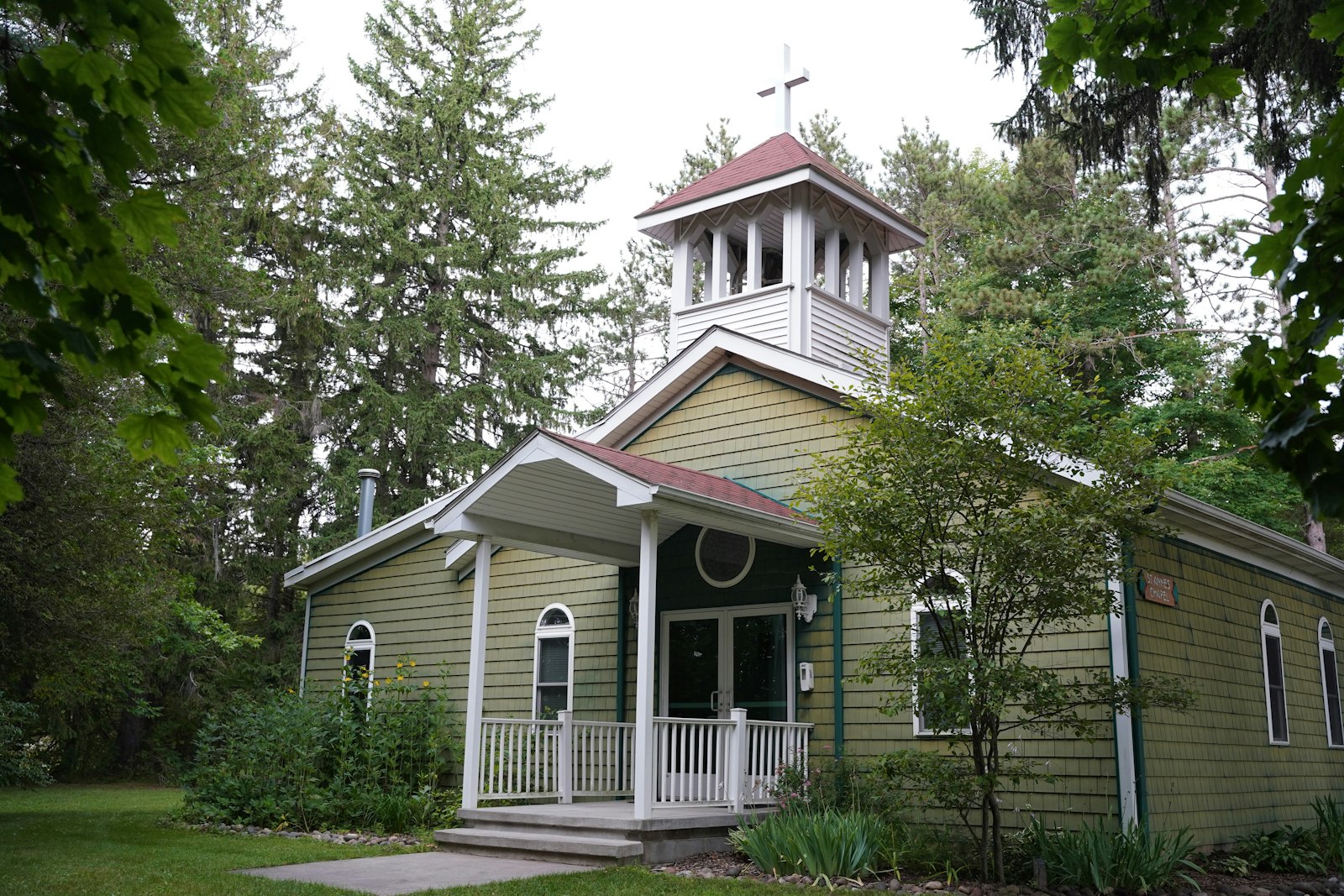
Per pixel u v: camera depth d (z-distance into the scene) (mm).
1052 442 8914
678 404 14133
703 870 9383
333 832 12273
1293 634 14383
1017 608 8969
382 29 31500
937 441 8922
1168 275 25688
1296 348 3053
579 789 13336
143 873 8859
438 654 15633
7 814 14750
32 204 2500
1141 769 9836
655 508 10109
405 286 30156
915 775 8922
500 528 11695
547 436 10555
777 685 12164
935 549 9109
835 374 12531
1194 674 11312
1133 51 4098
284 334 28609
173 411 12516
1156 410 24188
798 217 14531
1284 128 11617
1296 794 13383
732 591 12781
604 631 13961
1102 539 8742
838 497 9273
